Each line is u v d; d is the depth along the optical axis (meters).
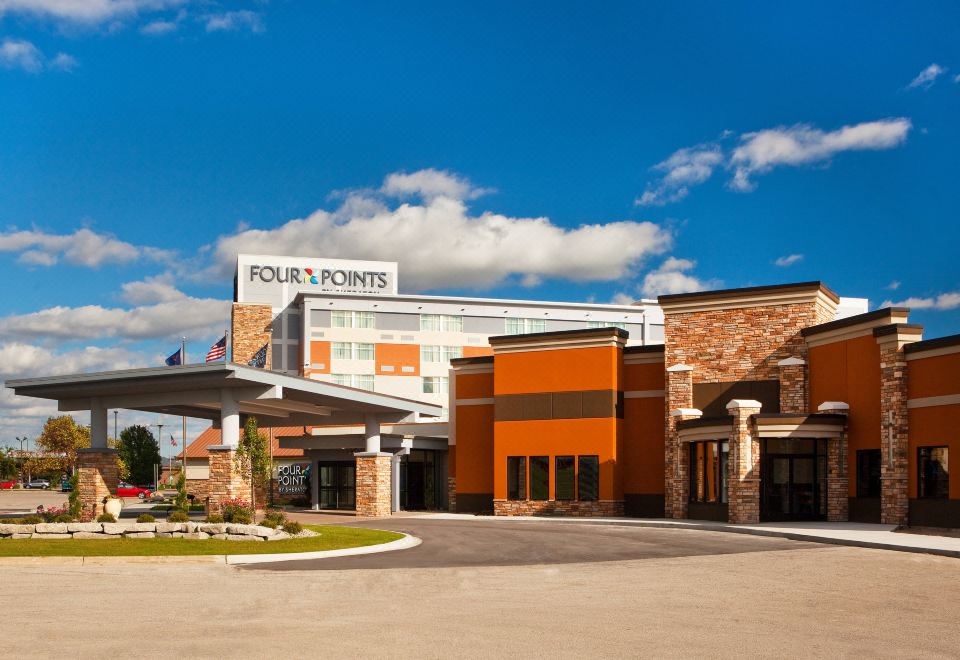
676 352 40.94
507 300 86.12
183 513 28.47
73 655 10.51
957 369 29.09
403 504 51.56
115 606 14.36
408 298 83.69
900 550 23.77
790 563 20.94
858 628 12.45
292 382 35.75
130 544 24.53
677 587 16.77
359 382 82.06
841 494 34.44
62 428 127.19
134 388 36.12
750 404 33.88
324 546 24.55
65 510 39.19
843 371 35.22
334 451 50.66
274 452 65.19
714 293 40.12
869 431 33.44
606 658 10.45
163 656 10.45
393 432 52.25
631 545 26.00
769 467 35.22
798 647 11.14
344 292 90.69
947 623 12.88
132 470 104.44
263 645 11.09
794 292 38.38
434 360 83.75
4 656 10.45
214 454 34.88
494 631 12.09
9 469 128.62
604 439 41.97
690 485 38.72
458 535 30.11
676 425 39.16
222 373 33.28
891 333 31.66
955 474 28.91
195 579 18.14
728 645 11.23
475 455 47.75
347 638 11.56
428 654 10.61
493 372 47.78
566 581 17.72
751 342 39.22
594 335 42.66
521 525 36.00
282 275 89.50
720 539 28.06
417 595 15.69
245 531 25.94
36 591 16.22
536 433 43.75
